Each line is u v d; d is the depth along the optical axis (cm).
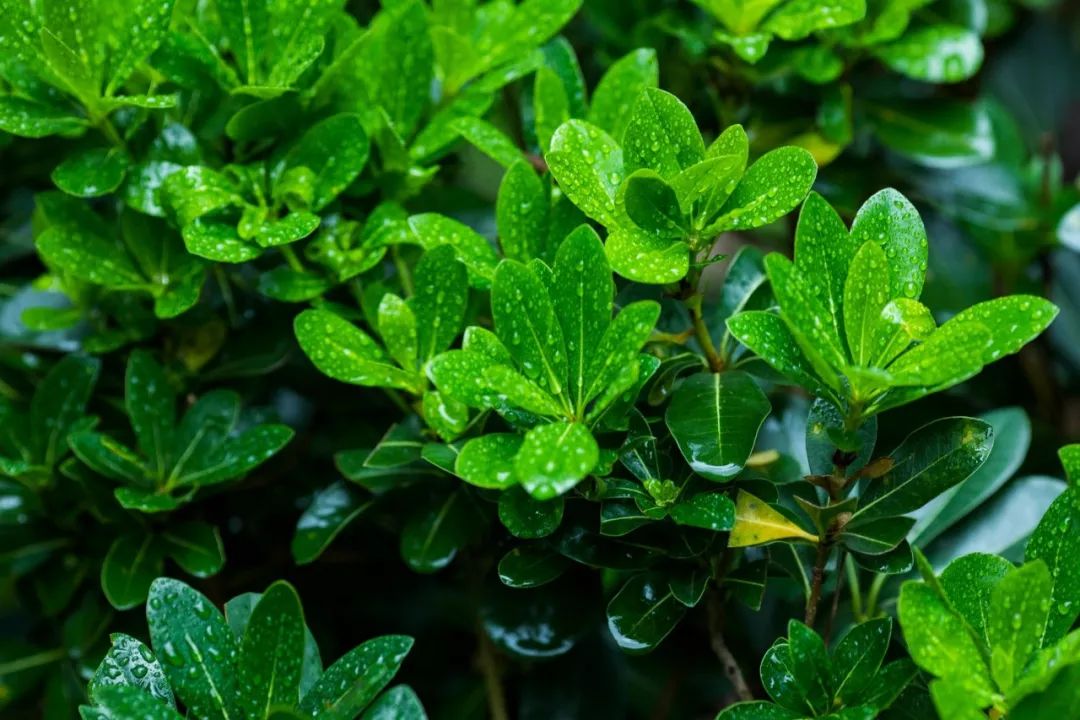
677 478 87
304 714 82
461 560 98
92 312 97
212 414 94
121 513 94
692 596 86
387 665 83
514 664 98
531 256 90
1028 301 81
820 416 87
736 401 86
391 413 98
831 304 84
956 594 83
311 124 93
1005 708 80
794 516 86
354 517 93
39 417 95
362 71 94
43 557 96
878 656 83
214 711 83
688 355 87
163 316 91
